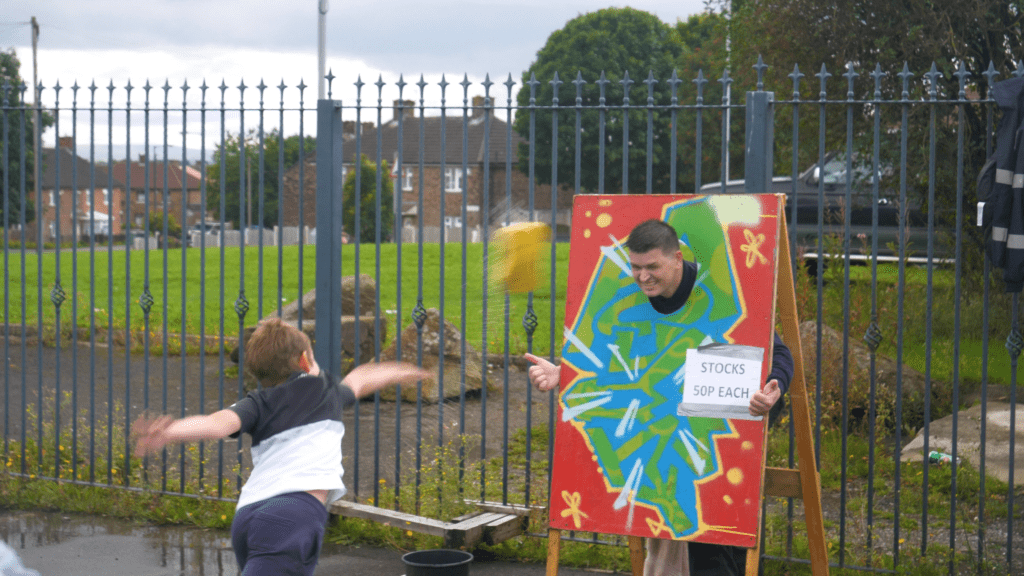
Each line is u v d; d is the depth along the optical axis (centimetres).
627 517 360
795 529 509
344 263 1986
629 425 365
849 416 712
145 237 556
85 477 596
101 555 485
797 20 1103
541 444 718
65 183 6819
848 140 441
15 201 4181
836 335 752
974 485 574
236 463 646
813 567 379
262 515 321
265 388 352
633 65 4081
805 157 1219
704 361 359
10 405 845
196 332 1210
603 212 385
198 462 623
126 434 579
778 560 458
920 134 1007
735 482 348
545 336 1143
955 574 442
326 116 518
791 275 364
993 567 442
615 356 371
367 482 620
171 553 489
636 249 353
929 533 506
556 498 370
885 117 1045
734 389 353
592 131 4056
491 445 718
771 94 441
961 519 527
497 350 1070
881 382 725
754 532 343
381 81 507
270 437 335
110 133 557
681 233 371
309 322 923
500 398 895
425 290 1611
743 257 361
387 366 380
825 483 600
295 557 316
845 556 470
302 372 352
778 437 664
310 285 1753
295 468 329
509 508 496
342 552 495
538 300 1411
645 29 4228
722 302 361
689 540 350
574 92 4106
